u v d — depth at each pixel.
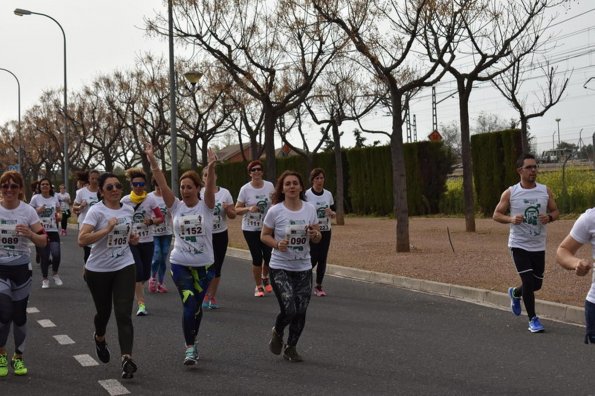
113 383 6.10
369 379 6.11
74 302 10.61
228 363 6.76
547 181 26.83
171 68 21.95
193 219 6.64
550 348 7.15
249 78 19.80
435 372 6.31
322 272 10.81
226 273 13.97
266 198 10.56
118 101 41.56
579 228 4.36
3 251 6.25
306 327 8.42
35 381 6.20
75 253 18.61
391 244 17.36
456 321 8.67
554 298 9.22
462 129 19.77
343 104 27.69
